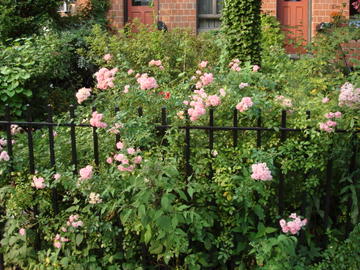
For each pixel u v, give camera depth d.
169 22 10.60
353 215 2.99
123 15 10.59
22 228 3.07
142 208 2.66
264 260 2.86
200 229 2.85
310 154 2.92
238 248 2.98
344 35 5.54
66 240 2.98
